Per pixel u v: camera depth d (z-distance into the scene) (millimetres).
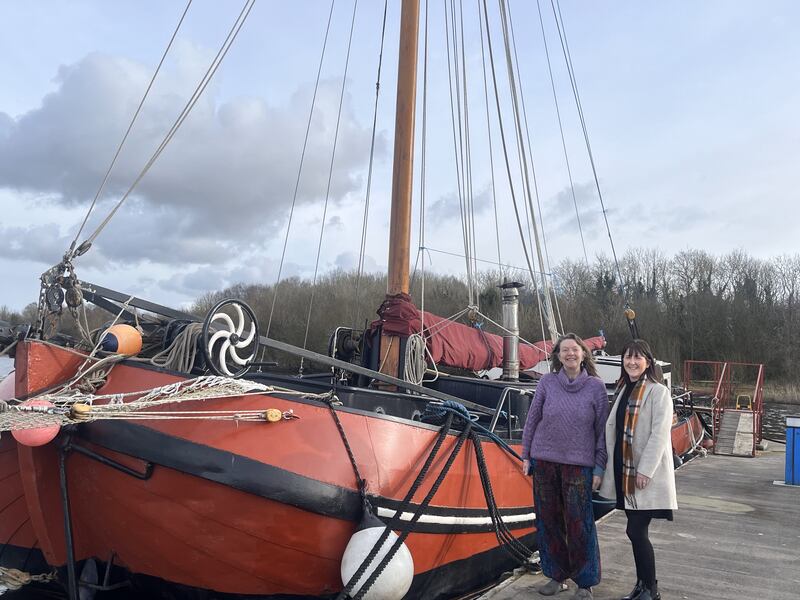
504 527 4590
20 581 4543
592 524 3715
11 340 3826
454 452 4352
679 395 12922
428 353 6727
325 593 3912
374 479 3857
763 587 4203
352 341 6395
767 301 41125
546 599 3932
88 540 4047
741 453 12602
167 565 3867
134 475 3578
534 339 29188
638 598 3627
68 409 3385
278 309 30562
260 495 3521
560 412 3760
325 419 3811
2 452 4188
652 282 46438
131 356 4016
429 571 4422
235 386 3662
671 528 5883
